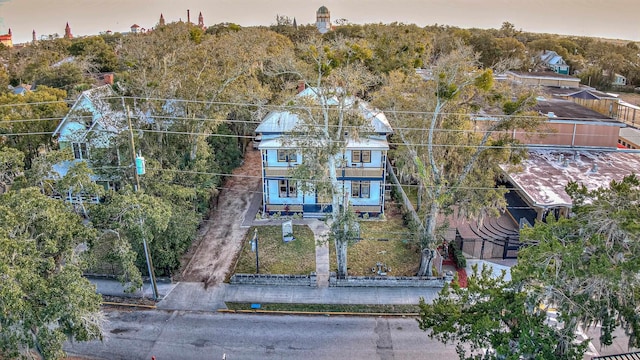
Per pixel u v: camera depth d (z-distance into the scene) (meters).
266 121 40.34
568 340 18.75
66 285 20.08
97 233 25.83
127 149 32.72
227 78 42.66
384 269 33.25
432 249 31.59
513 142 30.80
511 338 19.31
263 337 27.06
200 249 36.31
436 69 30.59
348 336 27.12
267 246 36.59
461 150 32.25
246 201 44.28
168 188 31.56
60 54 95.50
